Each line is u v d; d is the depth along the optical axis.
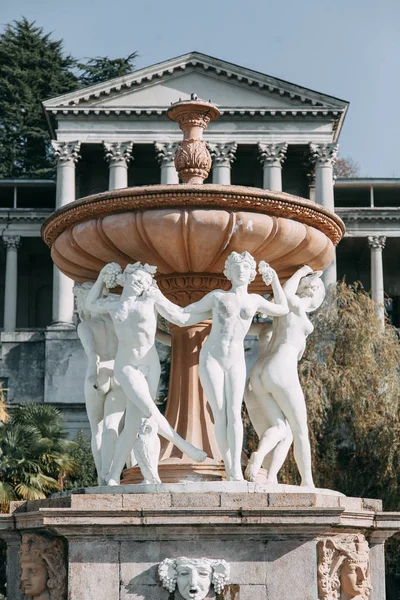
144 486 10.02
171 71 60.38
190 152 12.70
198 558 9.35
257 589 9.34
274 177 59.78
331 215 11.96
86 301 11.09
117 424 11.10
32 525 10.06
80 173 65.00
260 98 60.44
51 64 76.50
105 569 9.34
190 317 10.70
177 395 11.95
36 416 29.67
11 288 60.28
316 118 60.22
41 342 57.00
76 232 11.76
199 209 11.21
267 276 11.02
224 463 10.55
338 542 10.09
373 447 33.69
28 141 74.94
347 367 34.78
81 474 30.92
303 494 9.69
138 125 60.47
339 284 38.22
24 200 66.69
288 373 11.10
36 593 9.83
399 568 33.91
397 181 61.53
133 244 11.52
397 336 37.06
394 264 65.75
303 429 11.14
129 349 10.66
